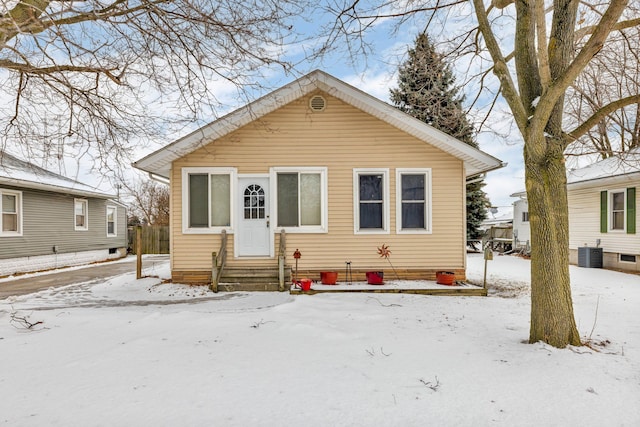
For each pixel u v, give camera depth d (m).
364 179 9.20
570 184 13.12
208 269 8.88
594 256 12.41
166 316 5.48
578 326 5.13
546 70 4.15
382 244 9.05
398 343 4.36
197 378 3.34
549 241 4.24
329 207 9.05
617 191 11.93
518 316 5.76
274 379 3.33
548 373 3.45
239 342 4.35
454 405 2.89
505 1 5.64
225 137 8.97
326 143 9.09
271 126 9.01
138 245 9.78
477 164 9.07
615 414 2.76
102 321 5.20
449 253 9.06
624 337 4.60
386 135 9.09
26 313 5.64
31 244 13.09
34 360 3.74
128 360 3.75
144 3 4.25
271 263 8.97
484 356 3.92
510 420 2.69
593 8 5.61
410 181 9.20
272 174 9.01
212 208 8.99
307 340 4.44
